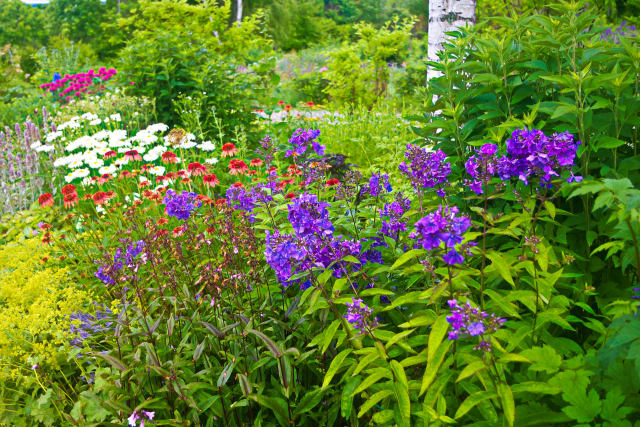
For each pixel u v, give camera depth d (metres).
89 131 7.55
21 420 2.61
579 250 2.57
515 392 1.88
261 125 8.46
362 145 7.10
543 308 2.06
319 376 2.49
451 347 1.95
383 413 1.97
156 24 12.55
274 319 2.45
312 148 3.55
